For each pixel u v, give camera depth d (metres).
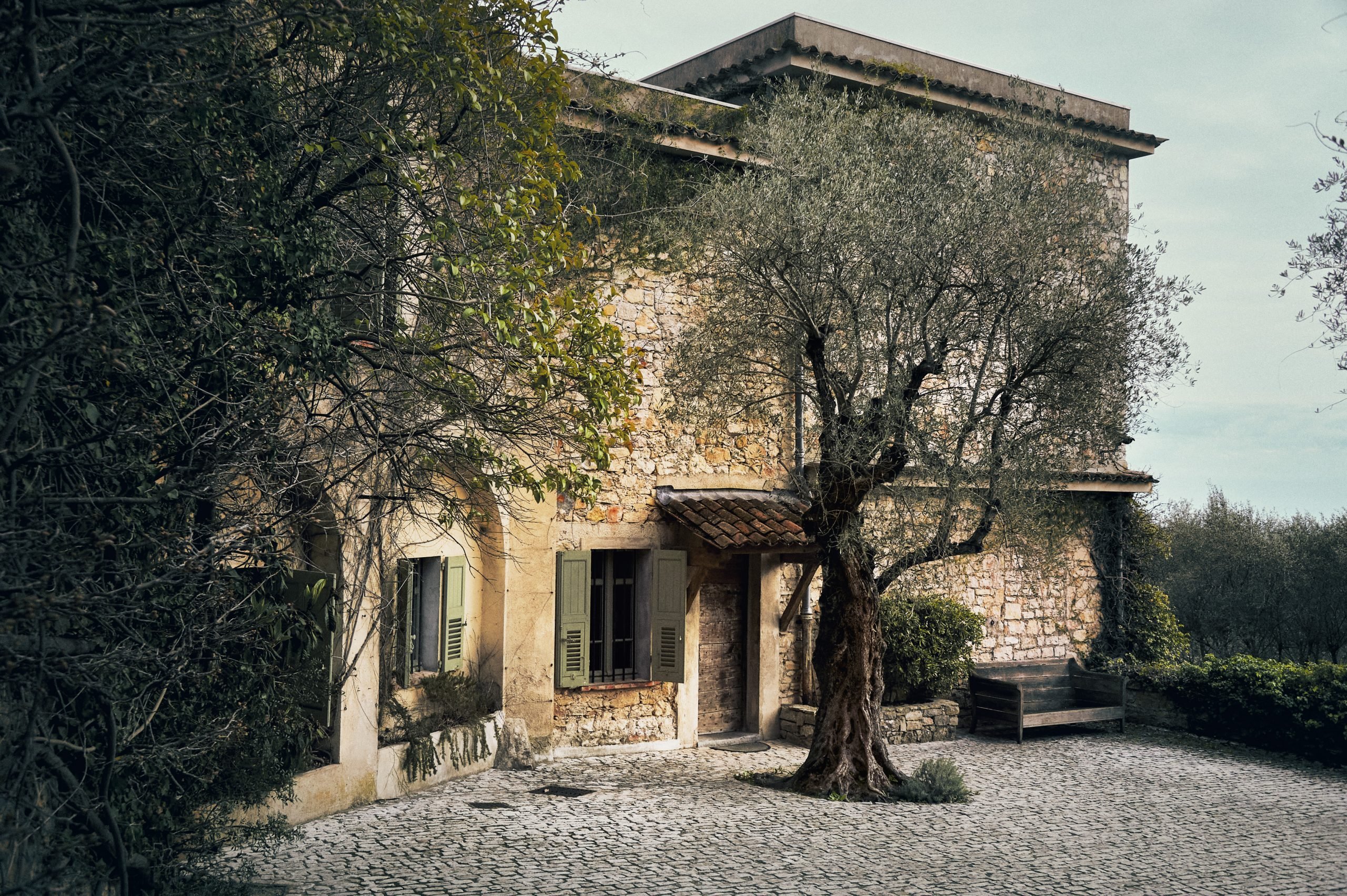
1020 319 10.30
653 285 12.90
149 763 5.44
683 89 16.00
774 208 10.23
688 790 10.62
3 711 4.42
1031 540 11.34
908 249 10.05
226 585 5.58
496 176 6.99
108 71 4.40
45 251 4.43
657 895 7.12
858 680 10.78
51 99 4.16
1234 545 25.59
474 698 11.34
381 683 10.06
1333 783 12.21
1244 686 14.23
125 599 4.69
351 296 6.65
